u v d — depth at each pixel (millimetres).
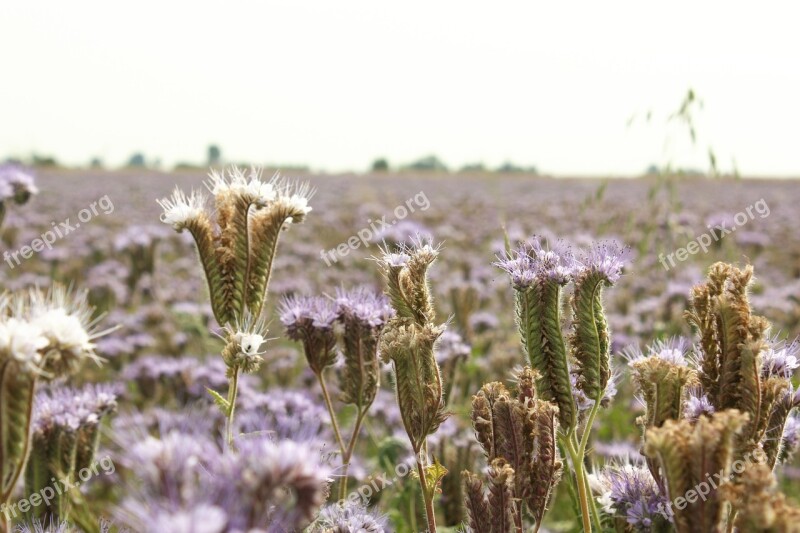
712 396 587
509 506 586
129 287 2000
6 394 517
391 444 874
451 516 837
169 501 463
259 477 470
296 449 477
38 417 686
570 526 902
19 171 1125
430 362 648
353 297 729
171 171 11203
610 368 641
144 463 469
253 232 702
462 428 976
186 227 691
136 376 1208
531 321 636
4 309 544
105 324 1761
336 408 1204
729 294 584
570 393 634
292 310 726
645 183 8383
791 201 5590
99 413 722
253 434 535
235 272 697
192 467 472
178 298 2014
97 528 549
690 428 527
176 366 1204
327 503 734
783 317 1643
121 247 1954
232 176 720
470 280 2012
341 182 8648
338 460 753
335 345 726
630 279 1718
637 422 603
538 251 647
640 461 780
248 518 468
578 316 638
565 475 701
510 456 604
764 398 573
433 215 3982
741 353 575
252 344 672
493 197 6102
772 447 602
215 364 1236
